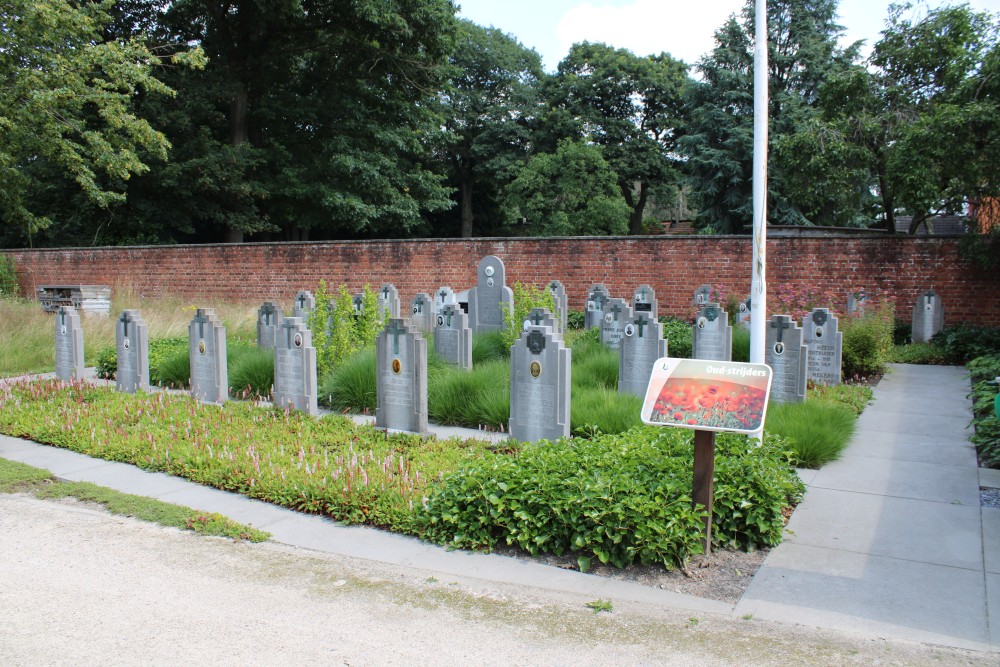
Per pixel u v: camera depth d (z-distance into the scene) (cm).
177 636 407
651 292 1758
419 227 4444
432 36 2939
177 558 520
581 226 3772
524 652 389
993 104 1447
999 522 577
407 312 2322
